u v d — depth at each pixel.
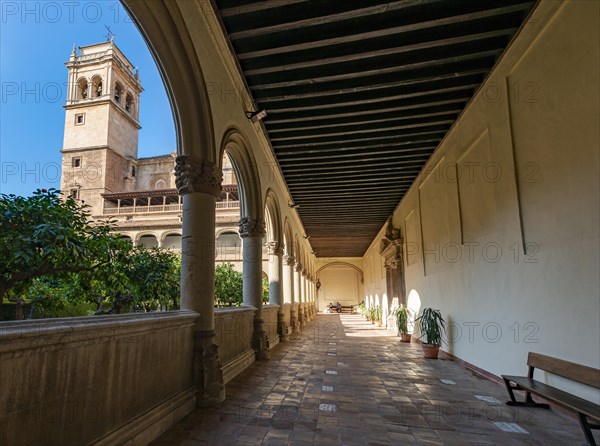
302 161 7.93
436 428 3.06
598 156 2.91
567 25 3.23
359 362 6.14
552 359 3.44
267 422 3.16
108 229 3.97
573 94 3.18
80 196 26.78
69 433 2.01
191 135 3.85
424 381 4.77
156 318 2.90
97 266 3.87
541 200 3.71
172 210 25.91
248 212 6.51
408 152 7.55
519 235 4.11
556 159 3.45
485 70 4.71
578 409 2.67
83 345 2.14
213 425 3.07
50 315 5.33
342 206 11.69
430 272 7.80
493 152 4.71
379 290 16.02
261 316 6.59
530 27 3.77
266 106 5.68
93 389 2.21
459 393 4.18
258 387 4.38
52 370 1.91
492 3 3.71
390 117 5.96
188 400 3.41
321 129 6.51
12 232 2.92
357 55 4.38
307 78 4.94
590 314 3.04
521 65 4.01
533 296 3.87
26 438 1.74
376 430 3.00
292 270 11.36
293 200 10.87
